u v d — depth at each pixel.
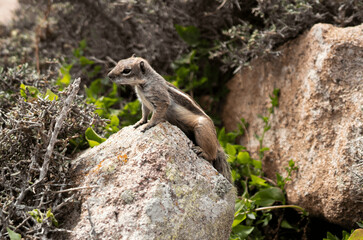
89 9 12.40
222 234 5.88
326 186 7.35
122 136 6.63
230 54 9.85
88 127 7.19
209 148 6.87
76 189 5.78
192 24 11.48
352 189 6.85
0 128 6.64
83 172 6.24
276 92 9.16
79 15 12.65
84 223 5.58
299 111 8.45
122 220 5.37
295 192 8.09
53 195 5.95
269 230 8.45
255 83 10.12
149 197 5.44
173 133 6.34
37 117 6.41
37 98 6.93
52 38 12.45
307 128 8.10
